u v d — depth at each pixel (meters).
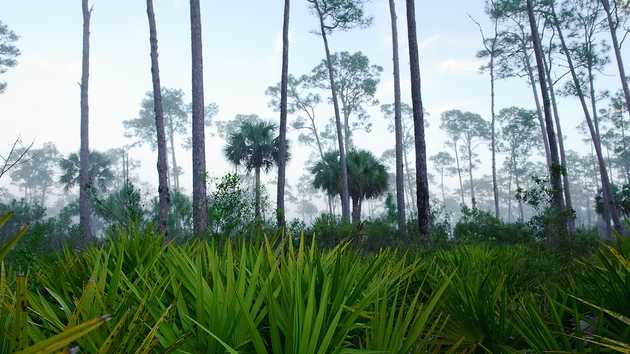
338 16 30.39
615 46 28.77
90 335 1.48
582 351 2.23
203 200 9.66
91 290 1.73
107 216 8.35
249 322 1.49
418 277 3.83
